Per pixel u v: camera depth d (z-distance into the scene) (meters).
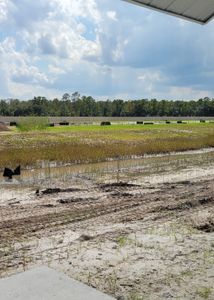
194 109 127.81
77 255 6.91
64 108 121.38
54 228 9.02
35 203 11.97
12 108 113.25
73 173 18.45
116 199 12.45
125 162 22.59
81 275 5.96
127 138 35.88
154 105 123.62
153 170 19.38
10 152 23.17
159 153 27.28
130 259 6.64
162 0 4.68
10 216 10.25
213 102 125.38
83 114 122.88
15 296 3.97
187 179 16.62
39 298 3.94
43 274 4.48
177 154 27.23
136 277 5.84
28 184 15.62
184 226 8.89
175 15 5.20
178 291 5.32
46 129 46.97
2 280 4.34
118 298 5.15
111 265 6.37
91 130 45.59
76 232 8.58
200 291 5.30
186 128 53.12
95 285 5.56
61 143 29.83
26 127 45.75
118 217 10.01
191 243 7.50
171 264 6.37
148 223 9.27
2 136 35.31
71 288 4.15
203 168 19.92
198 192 13.46
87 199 12.52
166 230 8.53
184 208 10.90
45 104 119.38
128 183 15.68
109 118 76.69
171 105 126.62
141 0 4.71
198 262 6.44
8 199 12.68
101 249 7.23
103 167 20.50
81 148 25.72
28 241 7.94
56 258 6.79
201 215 9.98
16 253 7.16
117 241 7.74
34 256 6.95
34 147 26.75
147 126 56.16
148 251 7.05
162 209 10.82
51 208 11.22
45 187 14.96
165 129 49.91
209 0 4.75
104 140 33.38
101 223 9.41
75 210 10.90
